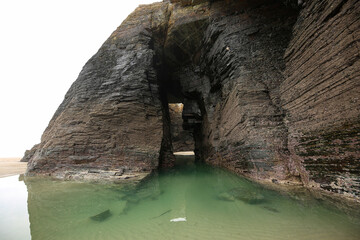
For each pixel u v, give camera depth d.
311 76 6.11
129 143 12.41
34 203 5.84
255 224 3.81
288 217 3.95
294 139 6.80
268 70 9.26
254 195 5.55
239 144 9.44
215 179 9.64
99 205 5.59
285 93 7.82
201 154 20.56
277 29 9.97
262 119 8.23
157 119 13.97
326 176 5.24
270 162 7.25
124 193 6.97
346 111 4.70
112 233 3.75
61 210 5.19
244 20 11.35
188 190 7.62
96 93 13.90
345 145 4.71
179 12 15.48
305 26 6.48
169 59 18.64
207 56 14.56
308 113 6.23
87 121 12.70
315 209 4.20
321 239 3.03
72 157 11.59
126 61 15.09
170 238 3.48
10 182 9.47
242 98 9.12
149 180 9.64
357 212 3.81
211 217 4.40
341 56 4.88
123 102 13.38
